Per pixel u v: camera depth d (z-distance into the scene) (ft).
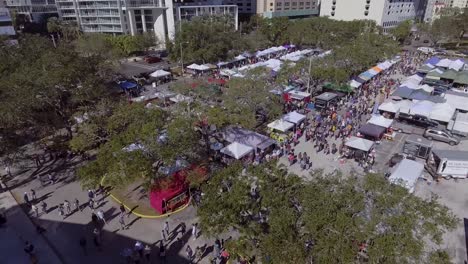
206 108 122.21
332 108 166.09
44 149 129.70
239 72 180.14
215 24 267.39
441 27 334.65
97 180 86.07
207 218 64.44
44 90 118.93
